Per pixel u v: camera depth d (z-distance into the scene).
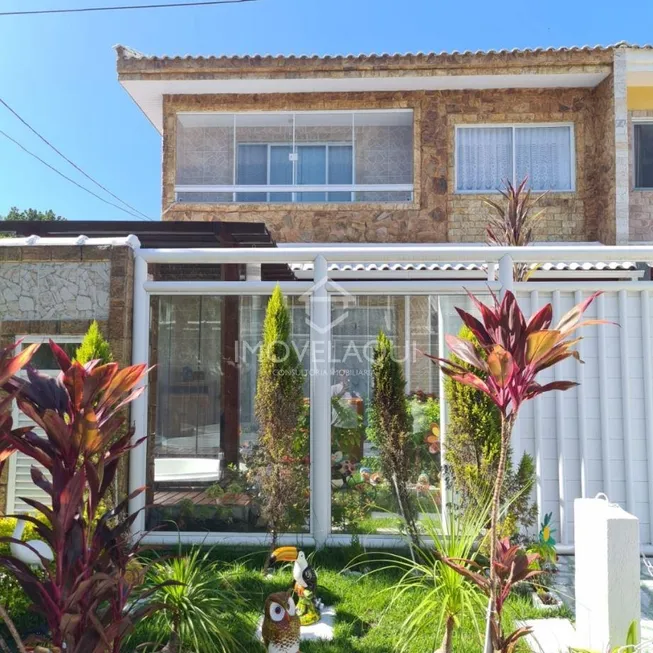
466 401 7.99
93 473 4.23
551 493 8.95
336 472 8.80
